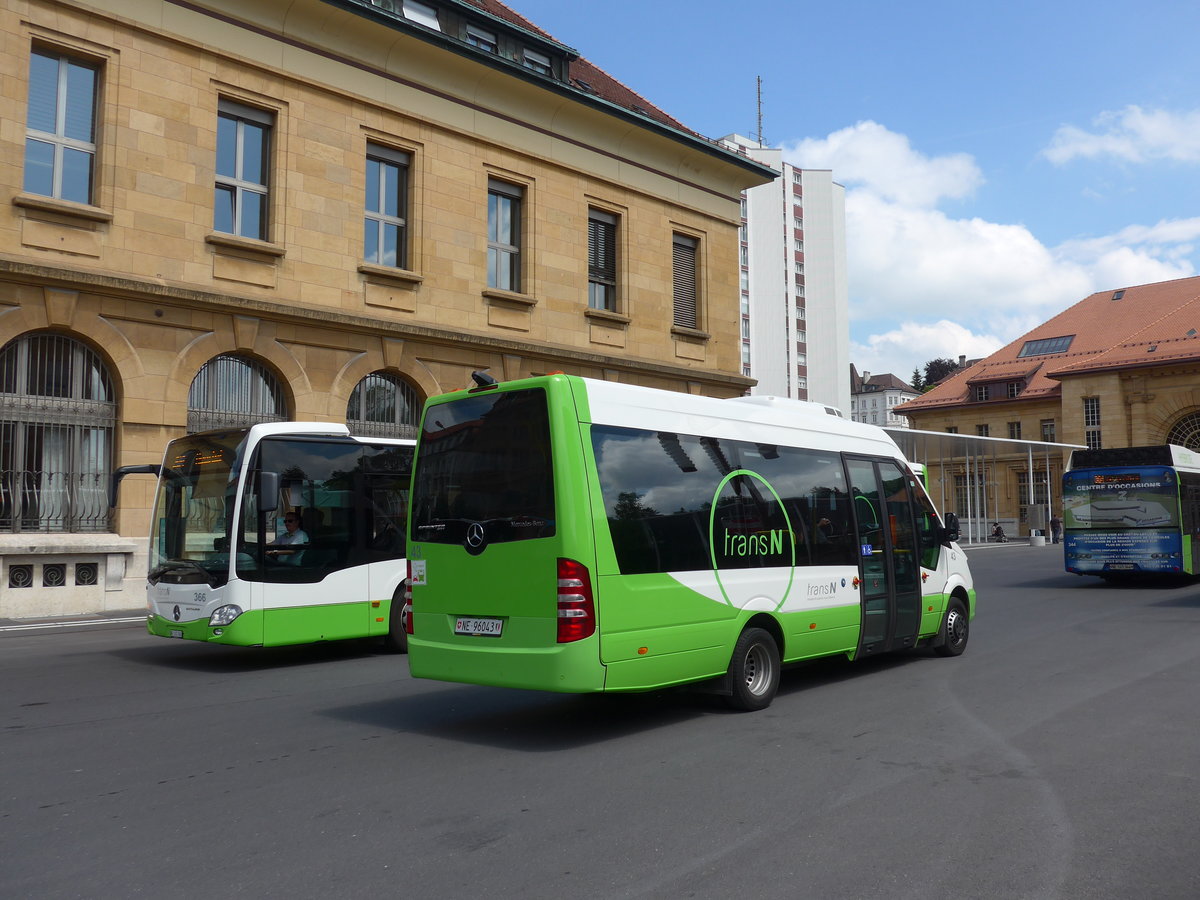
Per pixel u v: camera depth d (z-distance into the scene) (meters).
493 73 22.91
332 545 12.22
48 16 17.00
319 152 20.27
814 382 89.50
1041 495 66.25
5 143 16.44
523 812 5.50
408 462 13.24
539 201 24.14
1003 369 70.94
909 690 9.23
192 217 18.45
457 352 22.23
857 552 9.88
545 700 9.09
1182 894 4.21
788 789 5.89
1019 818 5.27
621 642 7.27
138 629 15.41
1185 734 7.26
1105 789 5.82
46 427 16.91
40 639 14.19
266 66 19.53
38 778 6.39
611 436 7.60
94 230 17.27
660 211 27.08
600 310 25.19
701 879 4.43
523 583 7.33
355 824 5.32
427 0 22.33
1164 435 61.19
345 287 20.48
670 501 7.91
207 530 11.67
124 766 6.68
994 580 24.67
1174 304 67.00
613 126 25.67
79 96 17.58
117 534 17.38
